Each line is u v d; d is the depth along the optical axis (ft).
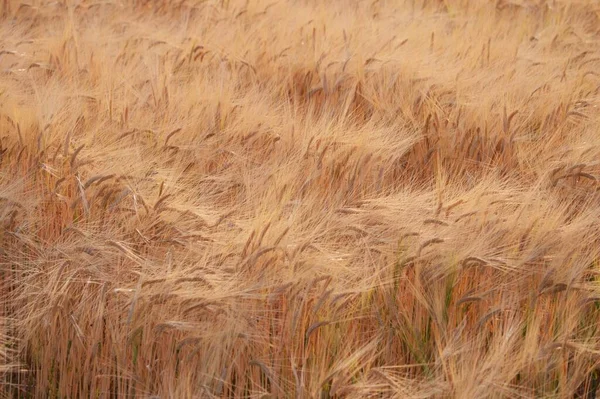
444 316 12.25
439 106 18.58
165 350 11.67
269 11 27.61
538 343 11.82
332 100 19.85
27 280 12.83
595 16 30.07
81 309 11.79
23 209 13.71
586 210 13.87
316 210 13.69
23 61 21.49
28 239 13.05
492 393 10.48
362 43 22.66
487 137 17.53
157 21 27.78
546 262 12.42
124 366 11.47
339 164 15.14
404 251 12.39
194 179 14.94
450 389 10.46
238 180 14.66
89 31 25.18
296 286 11.43
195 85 19.06
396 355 12.09
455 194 14.42
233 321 11.05
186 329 11.09
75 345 11.85
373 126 17.39
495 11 29.78
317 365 11.27
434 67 21.12
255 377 11.62
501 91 19.22
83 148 15.20
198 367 11.34
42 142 15.37
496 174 15.01
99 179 13.50
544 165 16.25
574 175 14.89
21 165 15.16
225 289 11.22
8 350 12.17
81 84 19.95
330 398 11.07
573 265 12.23
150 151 15.70
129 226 13.10
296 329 11.56
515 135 17.15
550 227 12.71
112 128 16.26
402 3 30.09
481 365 10.78
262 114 17.67
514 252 12.43
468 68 21.65
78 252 12.22
